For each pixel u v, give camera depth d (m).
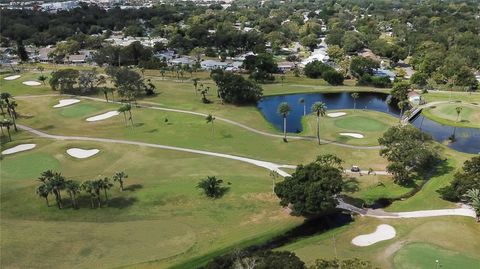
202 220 83.12
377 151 114.56
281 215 83.81
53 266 70.00
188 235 78.06
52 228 81.38
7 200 92.12
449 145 124.19
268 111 160.88
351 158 110.62
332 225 80.31
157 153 116.50
